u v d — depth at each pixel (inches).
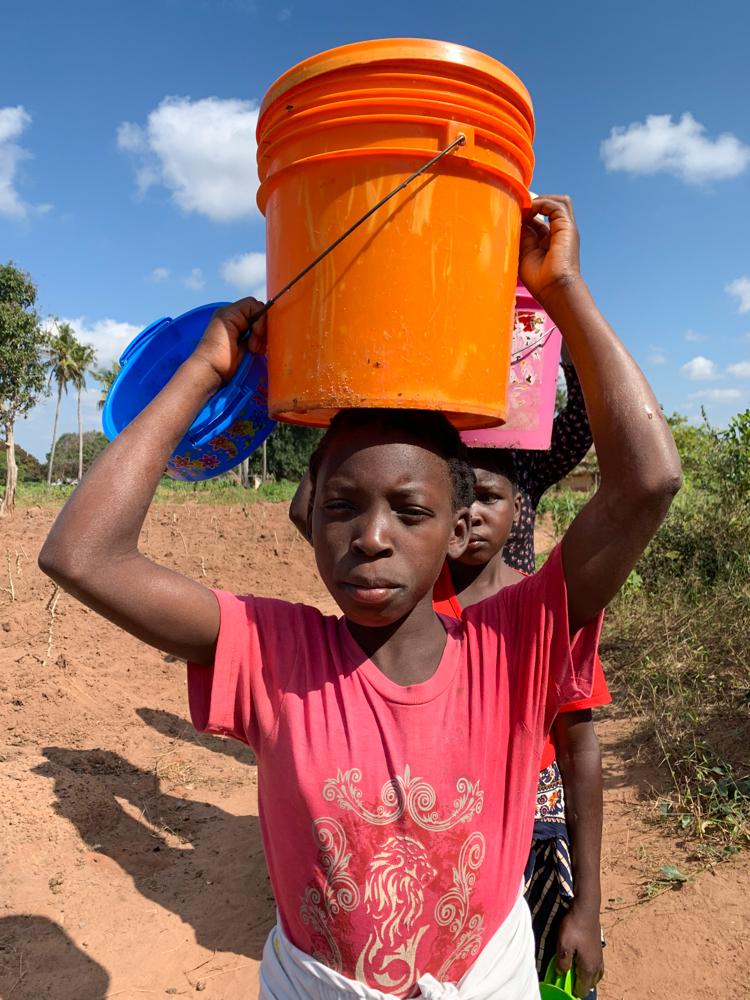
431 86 44.8
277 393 50.8
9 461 822.5
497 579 84.4
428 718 48.4
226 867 145.3
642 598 259.6
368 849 46.0
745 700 169.8
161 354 66.2
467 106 45.3
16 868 135.2
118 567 47.9
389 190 45.8
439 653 51.6
